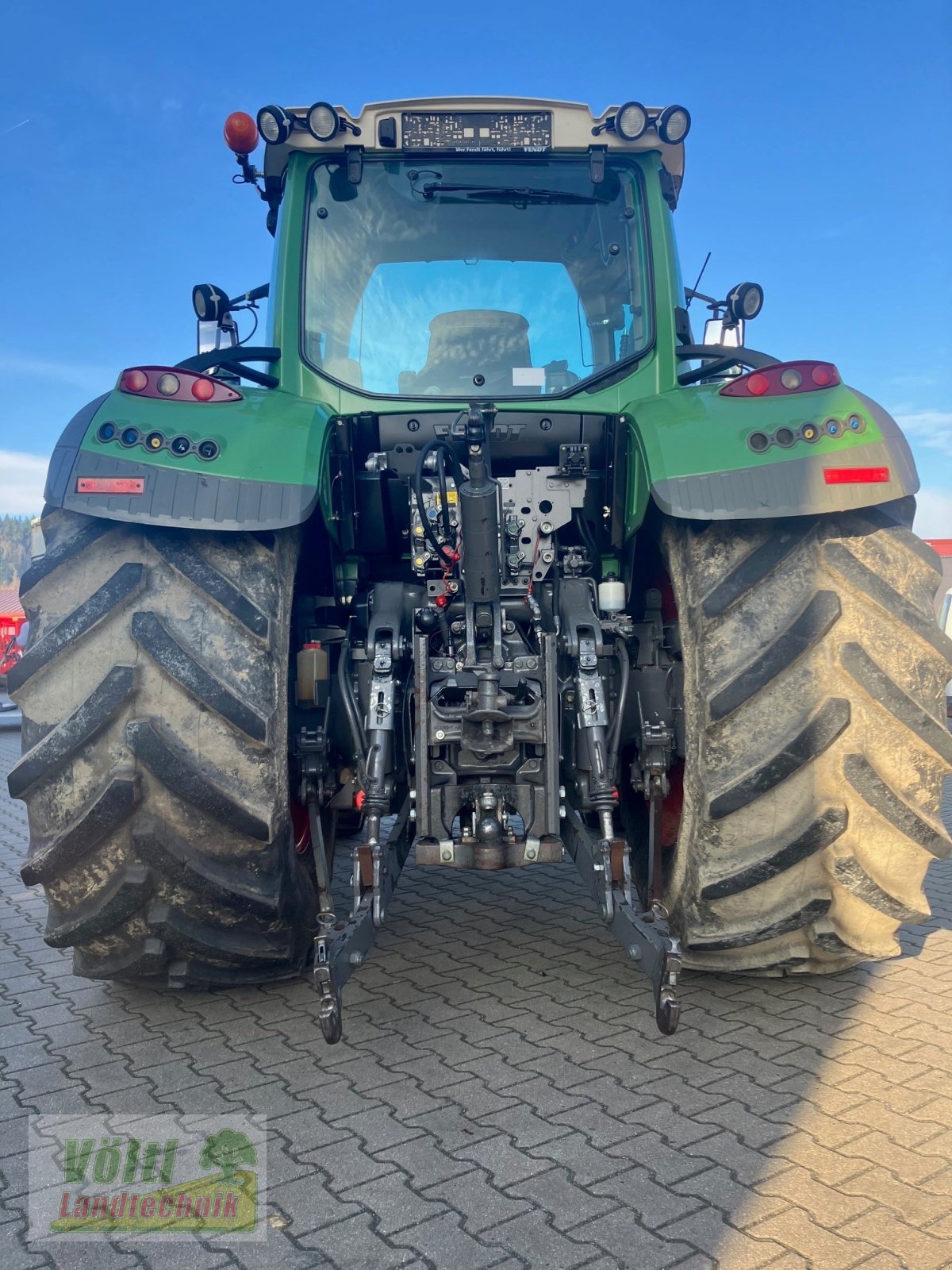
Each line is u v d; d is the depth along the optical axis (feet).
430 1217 7.41
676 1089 9.30
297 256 12.96
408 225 13.09
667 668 11.64
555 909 15.44
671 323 12.87
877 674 9.52
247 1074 9.85
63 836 9.45
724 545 10.01
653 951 8.86
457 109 12.96
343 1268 6.88
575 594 11.55
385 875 9.96
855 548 9.84
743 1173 7.88
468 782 10.48
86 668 9.46
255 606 9.62
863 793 9.59
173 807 9.52
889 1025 10.65
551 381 12.85
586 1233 7.16
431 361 12.82
